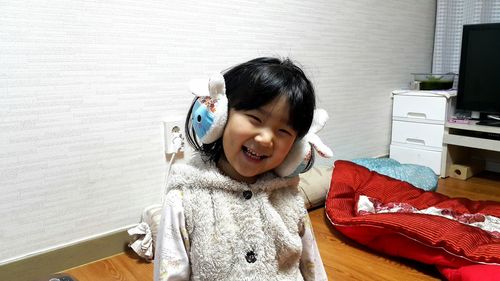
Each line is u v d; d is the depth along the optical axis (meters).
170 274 0.68
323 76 1.94
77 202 1.23
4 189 1.09
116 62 1.24
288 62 0.72
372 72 2.21
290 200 0.77
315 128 0.76
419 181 1.91
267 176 0.75
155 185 1.40
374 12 2.13
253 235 0.70
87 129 1.21
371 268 1.26
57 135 1.16
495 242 1.21
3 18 1.02
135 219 1.37
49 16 1.09
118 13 1.22
